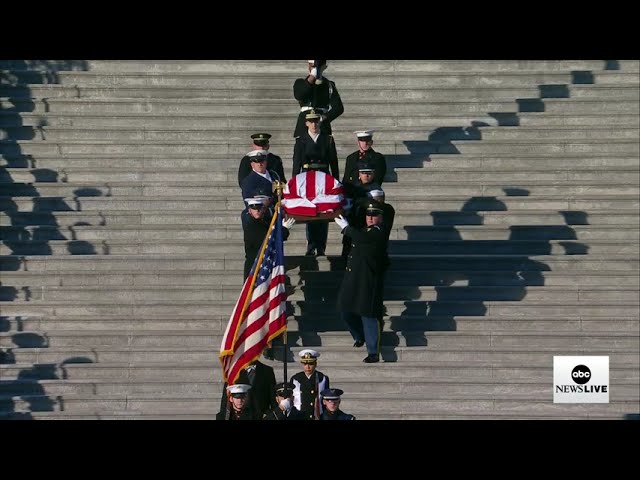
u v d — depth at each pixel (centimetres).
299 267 3603
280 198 3177
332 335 3462
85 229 3784
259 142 3484
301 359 3008
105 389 3316
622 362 3403
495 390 3294
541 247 3750
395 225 3828
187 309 3541
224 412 2962
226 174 3997
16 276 3622
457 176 4000
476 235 3800
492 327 3497
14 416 3238
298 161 3606
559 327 3500
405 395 3272
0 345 3456
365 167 3522
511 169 4000
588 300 3581
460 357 3412
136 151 4088
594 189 3956
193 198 3900
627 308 3538
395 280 3628
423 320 3494
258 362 3031
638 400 3253
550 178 4000
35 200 3881
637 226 3822
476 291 3588
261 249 3092
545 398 3266
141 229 3788
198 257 3669
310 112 3653
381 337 3434
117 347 3438
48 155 4059
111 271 3641
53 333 3459
